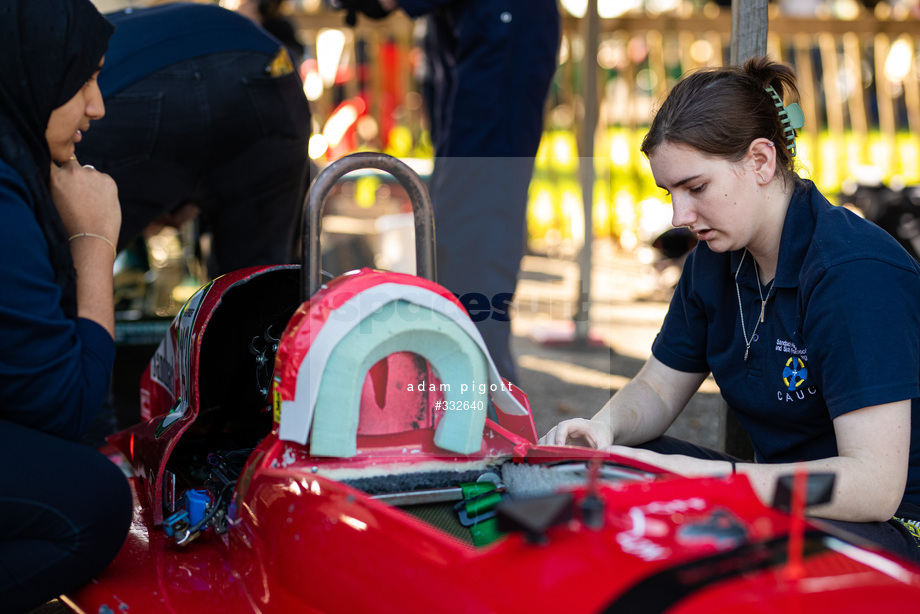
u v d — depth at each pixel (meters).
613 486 1.09
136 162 2.46
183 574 1.50
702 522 1.02
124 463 2.39
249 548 1.37
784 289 1.61
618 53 6.88
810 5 7.52
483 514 1.42
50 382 1.39
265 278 1.85
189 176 2.60
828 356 1.49
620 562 0.94
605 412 1.78
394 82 6.55
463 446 1.45
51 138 1.53
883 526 1.47
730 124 1.52
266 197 2.79
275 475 1.34
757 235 1.63
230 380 1.92
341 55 6.00
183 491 1.78
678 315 1.91
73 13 1.48
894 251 1.52
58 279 1.47
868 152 6.48
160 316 3.18
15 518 1.38
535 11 2.97
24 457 1.39
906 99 6.63
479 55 2.95
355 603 1.10
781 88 1.64
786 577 0.94
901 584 0.96
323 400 1.37
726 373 1.76
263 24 3.78
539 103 3.08
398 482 1.42
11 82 1.42
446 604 0.97
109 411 2.67
